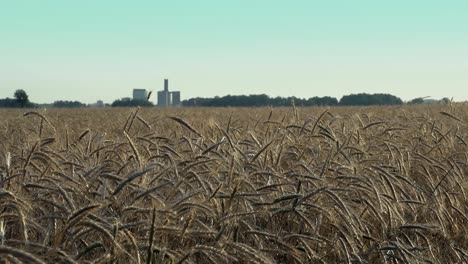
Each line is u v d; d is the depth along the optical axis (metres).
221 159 8.97
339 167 9.45
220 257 6.23
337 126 17.12
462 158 13.16
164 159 10.05
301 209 7.71
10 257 4.17
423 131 15.63
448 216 9.20
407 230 8.66
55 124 23.89
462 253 8.53
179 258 5.96
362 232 8.09
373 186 8.20
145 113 44.06
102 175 7.12
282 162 10.64
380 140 13.64
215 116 33.53
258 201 7.88
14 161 9.20
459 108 29.48
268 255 6.94
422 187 10.27
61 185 7.07
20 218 5.41
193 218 6.30
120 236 5.91
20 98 103.12
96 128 23.89
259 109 43.84
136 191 7.00
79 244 6.14
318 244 7.56
